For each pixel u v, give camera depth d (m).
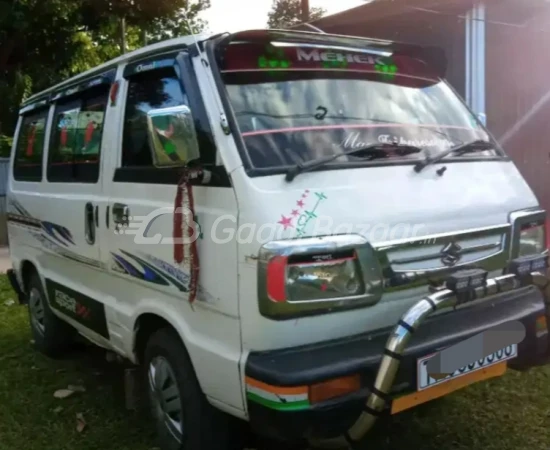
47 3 14.30
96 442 3.62
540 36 8.67
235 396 2.65
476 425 3.56
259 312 2.50
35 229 4.80
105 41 18.78
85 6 15.84
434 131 3.37
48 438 3.68
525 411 3.69
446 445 3.37
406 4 8.05
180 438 3.18
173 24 19.47
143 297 3.35
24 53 16.14
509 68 8.68
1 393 4.34
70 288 4.28
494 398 3.86
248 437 3.24
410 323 2.41
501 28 8.54
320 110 3.08
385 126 3.22
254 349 2.56
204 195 2.80
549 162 8.68
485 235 3.00
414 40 9.20
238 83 2.93
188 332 2.95
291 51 3.12
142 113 3.37
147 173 3.23
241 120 2.82
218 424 3.01
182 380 3.05
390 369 2.39
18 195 5.14
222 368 2.69
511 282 2.81
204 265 2.79
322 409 2.42
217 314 2.75
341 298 2.56
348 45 3.32
